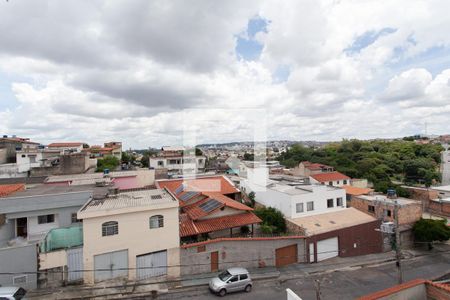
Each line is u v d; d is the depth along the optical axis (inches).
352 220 773.3
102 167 1440.7
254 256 611.5
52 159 1422.2
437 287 251.0
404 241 803.4
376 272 621.3
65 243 496.7
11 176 1207.6
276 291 513.0
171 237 547.5
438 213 1015.0
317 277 584.7
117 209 504.1
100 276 498.0
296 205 784.3
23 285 457.1
